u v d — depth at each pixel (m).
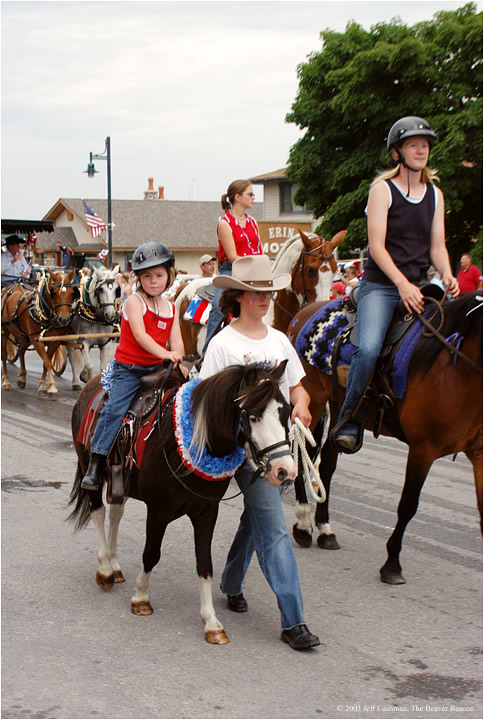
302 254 7.65
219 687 3.71
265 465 3.51
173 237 48.47
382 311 5.04
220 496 4.10
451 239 23.12
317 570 5.25
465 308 4.64
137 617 4.54
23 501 6.86
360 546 5.71
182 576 5.18
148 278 4.43
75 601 4.78
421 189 5.02
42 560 5.48
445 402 4.67
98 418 4.71
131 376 4.55
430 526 6.13
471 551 5.59
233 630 4.36
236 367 3.79
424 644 4.17
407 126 4.79
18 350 14.79
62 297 12.50
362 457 8.61
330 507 6.65
